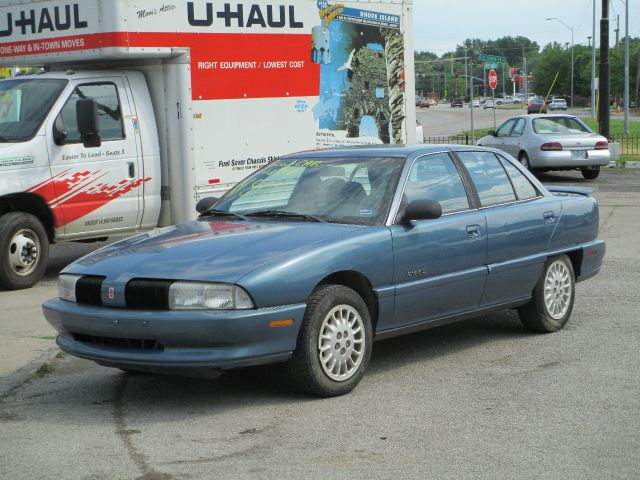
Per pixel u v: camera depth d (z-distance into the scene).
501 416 5.87
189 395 6.45
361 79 12.84
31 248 10.73
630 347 7.64
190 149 11.21
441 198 7.21
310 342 6.09
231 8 11.41
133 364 5.91
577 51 131.50
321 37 12.34
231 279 5.79
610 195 19.34
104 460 5.19
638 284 10.39
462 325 8.58
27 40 11.45
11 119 10.73
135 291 5.93
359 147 7.66
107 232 11.09
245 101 11.65
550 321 8.13
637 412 5.92
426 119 76.62
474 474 4.89
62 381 6.95
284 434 5.57
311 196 7.08
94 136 10.58
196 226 6.94
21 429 5.79
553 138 22.22
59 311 6.23
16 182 10.28
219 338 5.73
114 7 10.49
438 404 6.15
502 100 142.50
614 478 4.81
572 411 5.96
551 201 8.14
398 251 6.65
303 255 6.09
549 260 8.10
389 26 13.09
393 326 6.75
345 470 4.97
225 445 5.40
